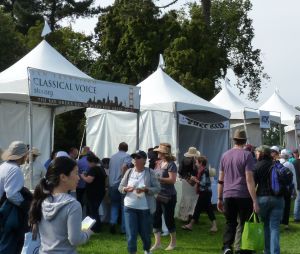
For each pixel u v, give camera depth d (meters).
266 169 8.82
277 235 8.82
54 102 10.59
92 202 11.63
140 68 28.89
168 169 10.12
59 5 41.84
